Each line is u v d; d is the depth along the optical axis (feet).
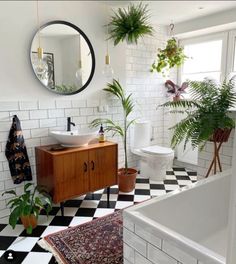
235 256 2.87
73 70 9.78
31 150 8.97
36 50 8.74
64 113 9.73
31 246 6.96
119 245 6.97
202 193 6.68
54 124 9.49
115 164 9.41
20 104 8.57
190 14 11.20
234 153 2.87
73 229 7.76
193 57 13.42
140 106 12.82
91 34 10.14
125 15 9.89
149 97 13.20
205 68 13.00
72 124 9.56
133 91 12.42
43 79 8.99
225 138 8.52
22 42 8.41
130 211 5.02
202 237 6.71
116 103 11.38
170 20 12.11
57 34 9.21
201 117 8.16
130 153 12.57
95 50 10.34
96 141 9.70
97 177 8.90
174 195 6.06
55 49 9.21
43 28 8.84
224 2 9.71
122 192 10.56
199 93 8.80
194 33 12.58
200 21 11.73
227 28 11.59
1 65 8.07
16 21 8.22
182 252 3.96
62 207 8.41
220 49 12.28
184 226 6.30
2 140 8.29
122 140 11.93
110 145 9.15
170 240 4.11
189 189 6.41
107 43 10.71
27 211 7.32
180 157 14.02
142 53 12.48
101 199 9.91
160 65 12.38
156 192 10.57
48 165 8.03
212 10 10.67
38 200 7.88
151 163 11.75
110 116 11.24
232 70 11.85
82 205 9.40
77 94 10.04
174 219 6.05
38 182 8.84
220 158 9.40
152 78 13.17
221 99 8.22
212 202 6.97
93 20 10.12
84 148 8.50
